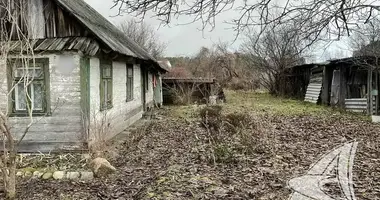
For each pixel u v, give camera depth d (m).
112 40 10.01
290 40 4.96
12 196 5.32
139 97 15.06
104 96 9.55
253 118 9.91
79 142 8.02
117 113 11.00
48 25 8.21
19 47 7.31
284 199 4.98
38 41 8.03
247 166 6.75
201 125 11.45
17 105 8.02
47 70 7.99
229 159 7.08
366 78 17.45
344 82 17.92
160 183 5.71
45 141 8.05
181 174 6.25
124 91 12.07
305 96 23.27
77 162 7.20
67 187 5.85
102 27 11.84
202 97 22.27
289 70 26.11
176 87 22.56
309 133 10.57
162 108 19.31
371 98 15.38
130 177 6.30
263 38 24.27
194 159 7.45
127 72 12.57
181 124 13.04
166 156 7.92
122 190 5.59
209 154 7.46
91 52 7.81
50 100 8.05
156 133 11.21
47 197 5.36
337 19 4.00
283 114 15.52
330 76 19.72
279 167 6.66
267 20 4.15
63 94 8.03
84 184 6.00
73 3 10.46
